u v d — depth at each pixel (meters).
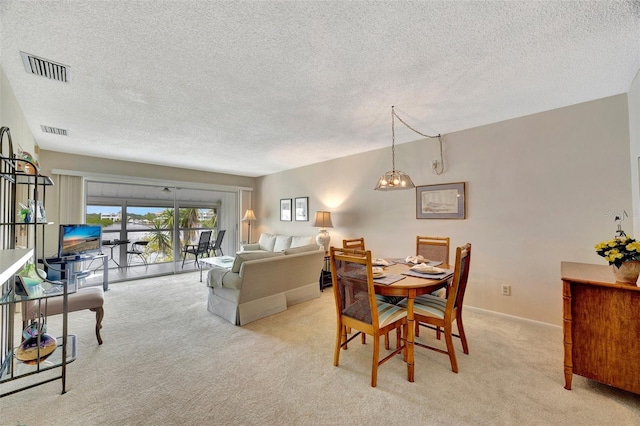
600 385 1.86
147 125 3.21
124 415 1.60
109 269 5.08
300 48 1.76
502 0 1.38
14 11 1.42
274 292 3.30
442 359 2.23
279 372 2.05
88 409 1.65
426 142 3.70
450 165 3.48
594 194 2.56
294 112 2.82
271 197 6.57
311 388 1.86
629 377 1.66
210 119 3.01
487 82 2.22
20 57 1.85
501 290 3.08
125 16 1.47
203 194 6.34
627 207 2.40
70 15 1.46
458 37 1.67
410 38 1.67
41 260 3.66
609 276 1.88
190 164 5.50
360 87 2.29
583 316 1.81
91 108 2.70
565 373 1.84
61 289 1.88
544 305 2.82
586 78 2.18
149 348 2.42
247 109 2.74
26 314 2.19
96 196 4.91
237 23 1.53
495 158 3.12
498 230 3.10
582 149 2.62
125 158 4.92
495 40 1.70
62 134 3.53
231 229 6.81
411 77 2.14
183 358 2.25
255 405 1.69
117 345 2.47
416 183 3.81
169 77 2.12
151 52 1.80
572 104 2.66
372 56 1.86
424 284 2.00
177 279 5.18
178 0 1.36
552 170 2.78
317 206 5.36
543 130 2.82
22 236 2.92
